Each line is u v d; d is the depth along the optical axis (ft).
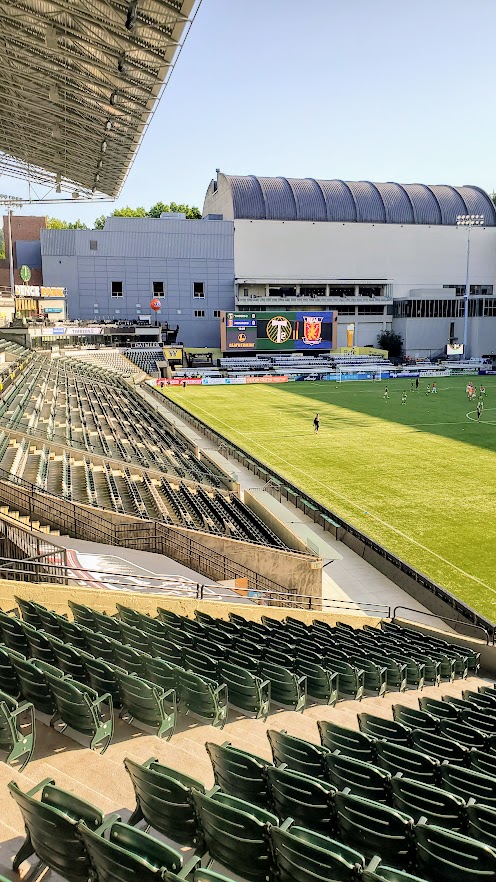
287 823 18.31
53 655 31.81
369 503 101.76
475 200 372.58
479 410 176.35
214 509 86.69
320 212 348.59
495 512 96.27
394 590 74.02
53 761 24.44
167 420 160.04
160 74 86.17
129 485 83.15
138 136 116.98
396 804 22.65
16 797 17.37
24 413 111.86
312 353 327.67
